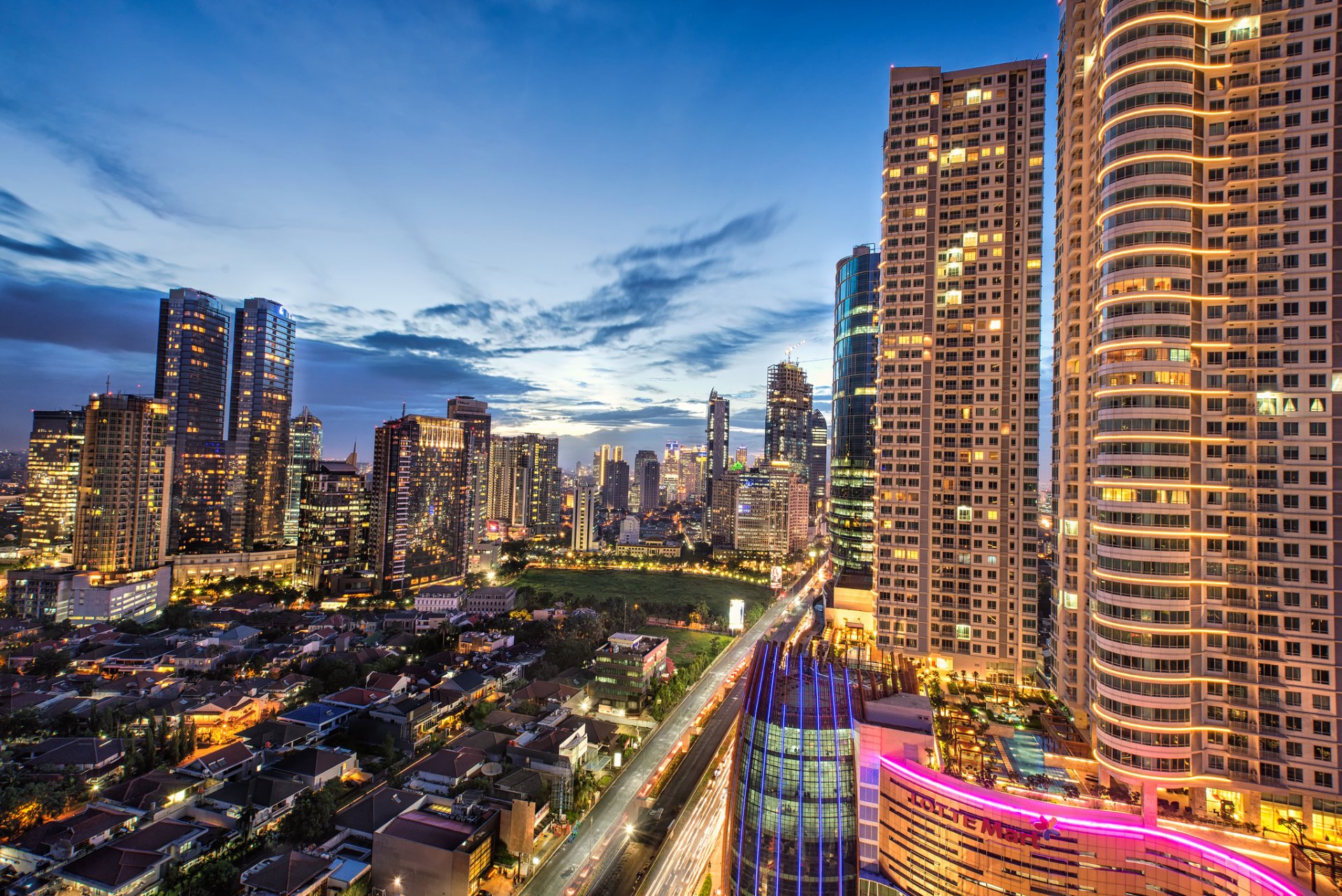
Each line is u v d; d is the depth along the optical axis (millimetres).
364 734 168000
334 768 143375
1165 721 97438
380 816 121938
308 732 166000
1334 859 77125
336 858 113250
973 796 89188
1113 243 107125
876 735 99062
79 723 164875
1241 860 77188
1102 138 111250
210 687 191750
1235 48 103750
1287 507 97000
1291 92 100188
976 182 185500
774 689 109375
